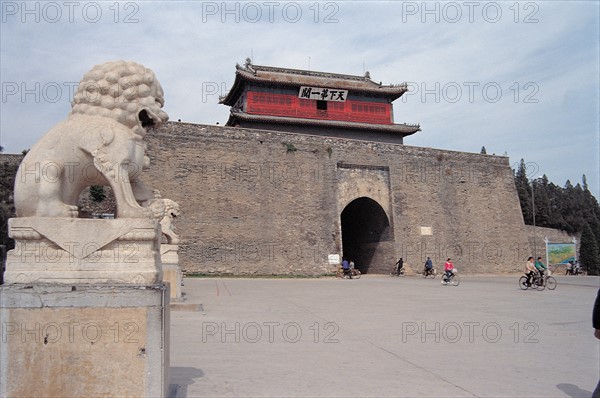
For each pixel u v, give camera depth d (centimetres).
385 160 4159
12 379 462
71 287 474
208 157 3525
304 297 1933
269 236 3603
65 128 557
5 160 2933
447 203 4325
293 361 782
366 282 3080
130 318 473
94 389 466
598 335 548
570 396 597
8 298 466
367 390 613
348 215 4678
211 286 2508
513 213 4606
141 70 605
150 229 517
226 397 574
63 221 506
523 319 1305
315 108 5097
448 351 877
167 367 527
